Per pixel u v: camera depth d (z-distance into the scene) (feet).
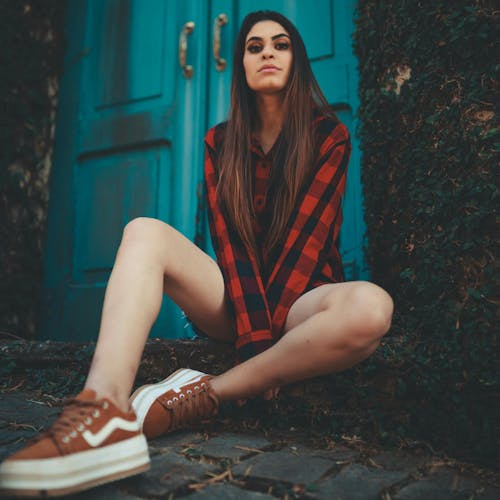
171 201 8.61
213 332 4.96
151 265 3.81
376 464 3.65
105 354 3.29
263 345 4.25
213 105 8.66
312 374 3.94
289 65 5.25
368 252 6.48
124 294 3.58
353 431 4.39
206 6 8.92
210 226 5.15
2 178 8.61
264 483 3.12
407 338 4.94
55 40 9.71
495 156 4.94
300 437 4.21
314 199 4.77
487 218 4.92
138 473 3.10
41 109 9.40
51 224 9.33
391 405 4.55
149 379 5.17
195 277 4.37
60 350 5.75
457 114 5.30
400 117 6.02
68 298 8.93
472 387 4.40
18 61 9.02
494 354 4.43
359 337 3.68
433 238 5.26
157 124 8.91
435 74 5.60
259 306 4.37
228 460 3.44
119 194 9.02
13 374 5.73
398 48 6.13
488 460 3.93
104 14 9.73
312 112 5.24
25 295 8.80
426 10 5.81
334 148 4.98
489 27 5.24
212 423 4.35
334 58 7.96
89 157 9.39
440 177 5.37
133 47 9.39
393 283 5.92
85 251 9.04
